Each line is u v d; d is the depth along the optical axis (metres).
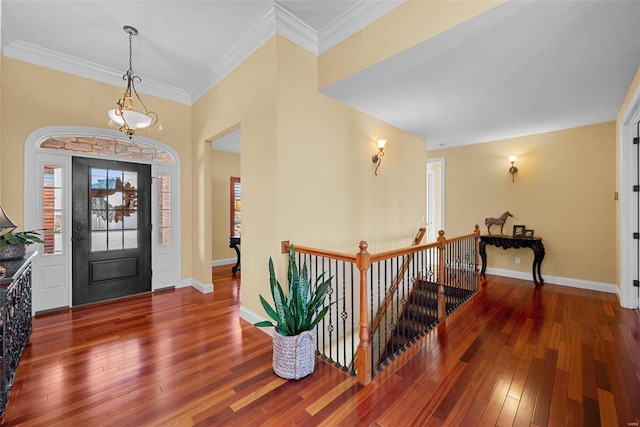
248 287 3.08
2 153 2.98
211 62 3.43
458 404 1.76
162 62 3.42
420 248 2.75
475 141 5.24
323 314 2.20
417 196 4.89
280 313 2.15
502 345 2.50
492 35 2.10
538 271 4.50
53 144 3.35
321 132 3.10
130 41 2.99
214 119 3.72
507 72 2.64
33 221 3.17
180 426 1.58
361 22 2.61
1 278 1.90
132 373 2.08
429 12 2.16
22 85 3.08
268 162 2.77
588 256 4.28
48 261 3.30
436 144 5.49
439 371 2.11
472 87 2.97
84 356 2.32
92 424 1.59
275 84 2.67
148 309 3.41
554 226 4.57
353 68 2.70
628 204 3.39
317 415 1.67
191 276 4.47
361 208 3.69
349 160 3.49
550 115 3.81
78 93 3.42
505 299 3.77
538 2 1.76
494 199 5.19
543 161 4.67
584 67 2.54
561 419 1.62
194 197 4.37
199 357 2.32
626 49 2.25
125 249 3.88
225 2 2.45
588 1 1.74
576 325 2.91
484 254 5.13
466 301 3.69
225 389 1.91
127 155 3.88
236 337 2.68
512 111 3.63
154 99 4.03
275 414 1.68
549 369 2.12
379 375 2.06
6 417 1.63
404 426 1.58
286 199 2.75
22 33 2.87
